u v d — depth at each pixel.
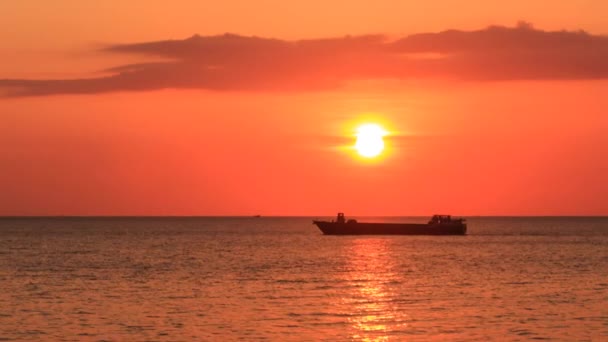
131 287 88.81
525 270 112.56
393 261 131.50
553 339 57.53
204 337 58.28
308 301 76.38
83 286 90.06
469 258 139.12
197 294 81.94
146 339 57.56
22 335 58.97
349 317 66.62
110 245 192.75
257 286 90.06
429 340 57.16
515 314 68.00
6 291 85.00
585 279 98.44
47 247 181.88
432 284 92.50
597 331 60.50
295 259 137.38
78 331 60.44
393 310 70.38
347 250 164.88
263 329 61.25
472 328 61.56
